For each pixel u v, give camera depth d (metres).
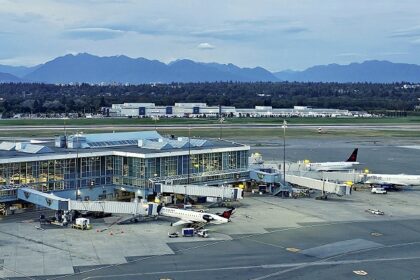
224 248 89.38
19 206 115.25
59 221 105.25
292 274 76.81
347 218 113.06
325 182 135.12
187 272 76.94
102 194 130.12
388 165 199.38
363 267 80.31
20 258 82.25
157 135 160.62
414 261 83.50
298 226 105.19
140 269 77.94
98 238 94.56
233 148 145.62
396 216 115.75
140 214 107.38
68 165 123.50
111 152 131.12
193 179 133.62
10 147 129.25
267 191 143.75
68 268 77.88
